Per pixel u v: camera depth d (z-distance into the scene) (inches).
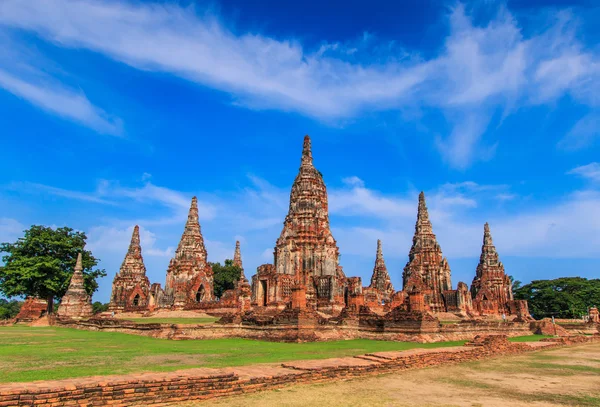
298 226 2920.8
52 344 1082.7
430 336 1411.2
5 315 4345.5
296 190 3051.2
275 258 2928.2
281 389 616.4
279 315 1396.4
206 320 2087.8
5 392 437.7
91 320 1750.7
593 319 2859.3
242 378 599.5
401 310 1513.3
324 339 1381.6
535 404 568.7
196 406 520.1
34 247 2586.1
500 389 662.5
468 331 1637.6
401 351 930.1
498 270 3919.8
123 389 502.0
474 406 550.6
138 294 3599.9
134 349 984.9
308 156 3157.0
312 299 2588.6
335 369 707.4
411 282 3358.8
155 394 520.7
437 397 597.0
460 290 3260.3
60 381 500.7
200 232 3405.5
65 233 2731.3
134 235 3991.1
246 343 1231.5
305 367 692.1
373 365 768.9
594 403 576.4
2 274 2500.0
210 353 932.6
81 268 2518.5
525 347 1282.0
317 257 2849.4
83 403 473.1
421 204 3804.1
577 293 4357.8
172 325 1365.7
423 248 3624.5
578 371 864.3
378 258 4062.5
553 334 2023.9
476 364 943.0
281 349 1059.9
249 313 1780.3
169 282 3238.2
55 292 2613.2
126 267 3846.0
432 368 860.6
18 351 917.8
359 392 613.6
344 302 2687.0
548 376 796.6
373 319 1555.1
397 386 663.8
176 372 586.2
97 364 730.8
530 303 4490.7
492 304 3521.2
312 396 579.8
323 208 3043.8
